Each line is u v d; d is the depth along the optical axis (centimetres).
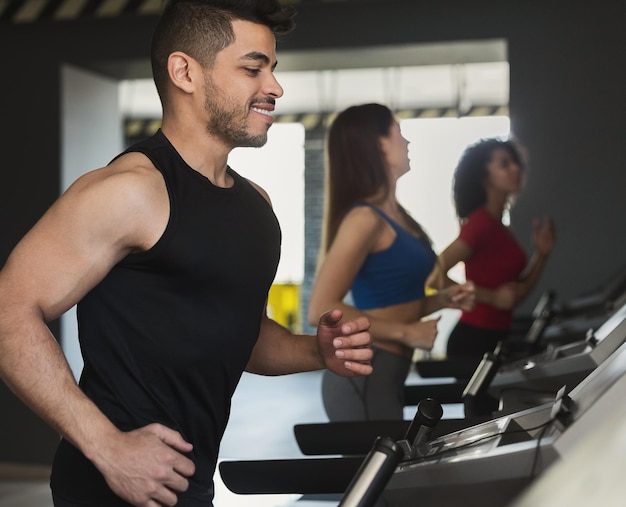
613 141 475
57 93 553
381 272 265
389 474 109
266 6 158
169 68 157
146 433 137
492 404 217
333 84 823
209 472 160
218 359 156
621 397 100
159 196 148
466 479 112
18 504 483
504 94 822
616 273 449
